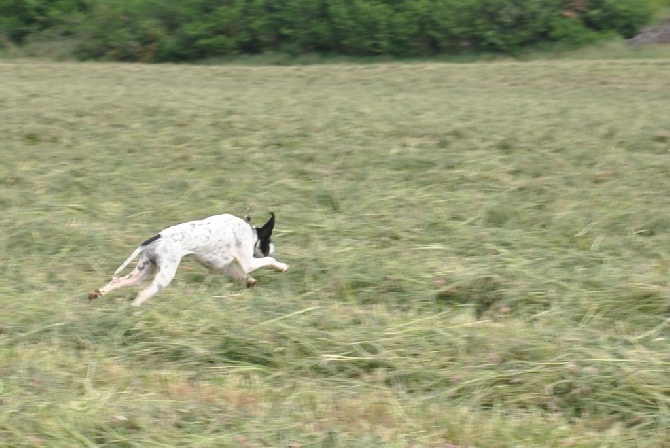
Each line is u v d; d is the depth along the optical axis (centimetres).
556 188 1667
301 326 1032
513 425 842
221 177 1755
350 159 1892
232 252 1186
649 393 876
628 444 812
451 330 1015
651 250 1338
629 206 1540
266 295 1155
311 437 806
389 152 1942
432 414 862
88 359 965
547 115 2367
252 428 818
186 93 2795
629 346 980
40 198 1616
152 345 998
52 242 1353
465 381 916
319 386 927
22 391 868
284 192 1669
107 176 1755
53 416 816
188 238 1144
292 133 2119
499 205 1546
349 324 1059
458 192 1647
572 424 856
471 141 2044
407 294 1162
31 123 2214
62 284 1208
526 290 1144
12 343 1005
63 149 2000
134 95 2694
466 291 1157
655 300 1101
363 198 1609
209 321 1036
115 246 1354
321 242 1373
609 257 1286
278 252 1305
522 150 1970
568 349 954
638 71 3288
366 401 887
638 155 1916
